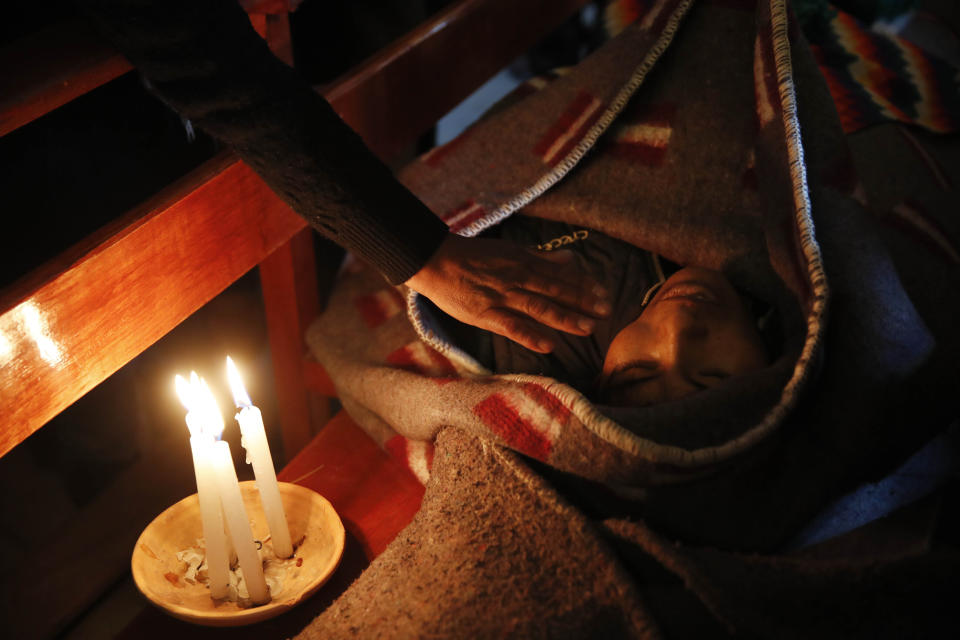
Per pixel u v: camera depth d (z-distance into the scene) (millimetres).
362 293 1328
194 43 721
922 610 767
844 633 760
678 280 1013
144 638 895
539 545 816
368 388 1100
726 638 745
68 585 1272
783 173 1003
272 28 1127
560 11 1838
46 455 1469
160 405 1501
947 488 1002
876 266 970
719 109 1161
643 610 737
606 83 1251
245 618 852
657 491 842
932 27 2066
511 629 750
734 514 879
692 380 924
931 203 1312
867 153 1406
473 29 1519
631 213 1140
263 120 763
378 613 816
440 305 938
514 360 1065
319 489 1093
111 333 891
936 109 1543
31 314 788
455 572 817
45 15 971
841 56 1593
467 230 1152
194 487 1418
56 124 1059
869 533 935
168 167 1201
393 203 847
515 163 1260
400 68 1342
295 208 847
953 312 1130
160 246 924
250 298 1601
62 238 1119
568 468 837
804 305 933
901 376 919
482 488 878
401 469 1125
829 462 900
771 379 852
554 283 924
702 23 1201
